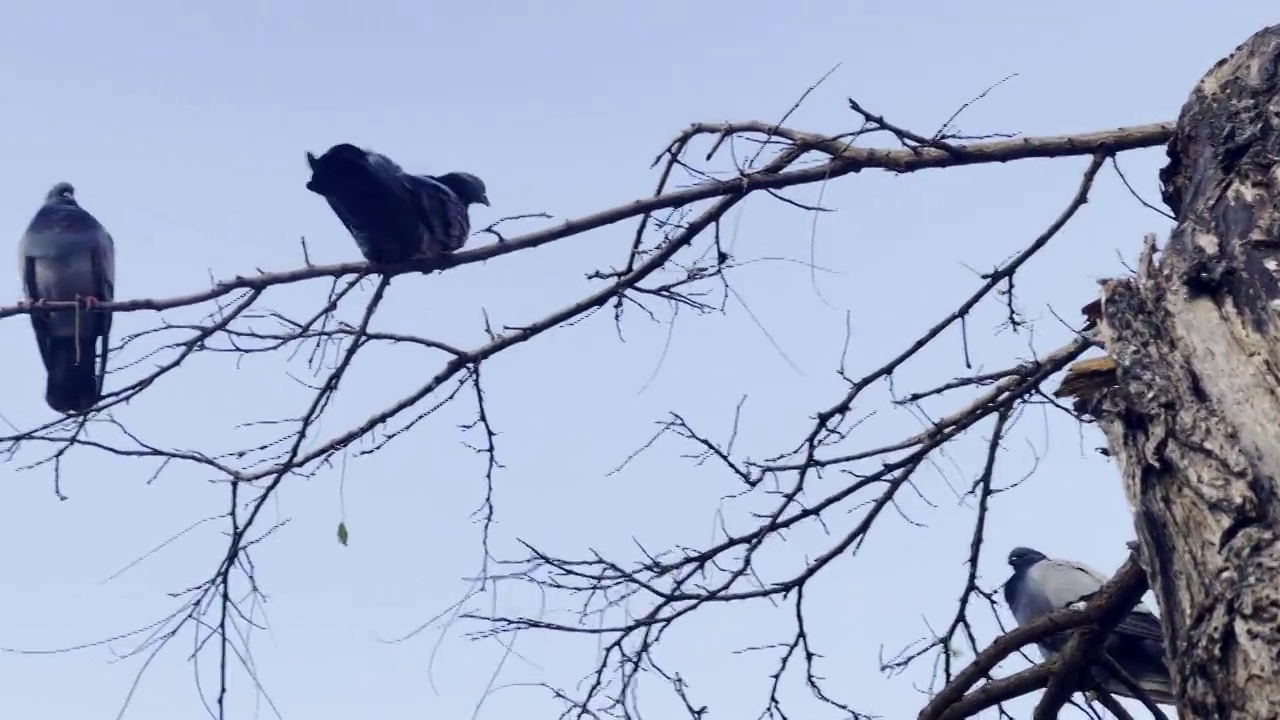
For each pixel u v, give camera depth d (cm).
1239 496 329
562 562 574
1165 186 469
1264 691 305
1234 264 367
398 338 586
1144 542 354
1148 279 392
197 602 571
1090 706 568
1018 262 596
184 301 582
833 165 583
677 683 595
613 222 595
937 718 557
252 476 575
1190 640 327
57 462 567
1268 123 409
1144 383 362
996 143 575
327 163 735
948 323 603
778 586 605
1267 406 336
